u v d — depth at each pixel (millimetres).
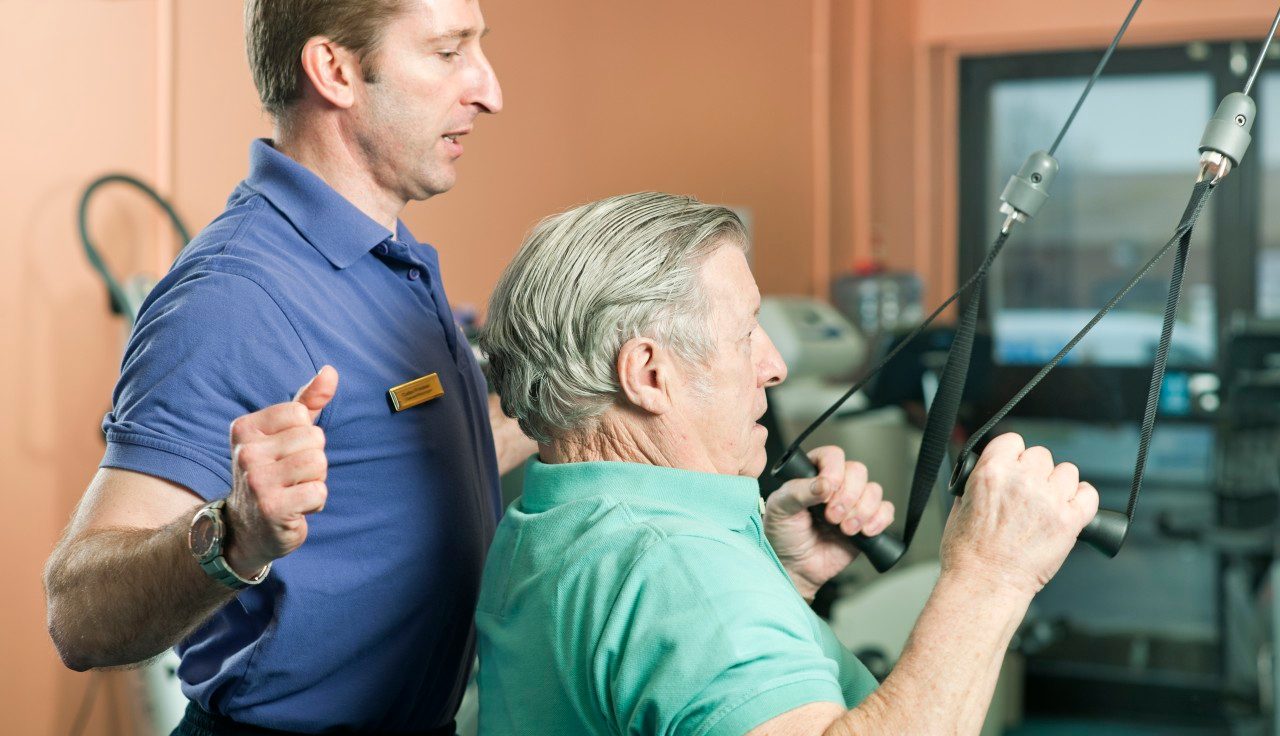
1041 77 5543
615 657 938
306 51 1244
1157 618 4672
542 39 3611
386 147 1281
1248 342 4090
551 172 3684
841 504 1328
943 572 988
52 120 2172
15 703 2215
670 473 1046
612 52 4105
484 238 3236
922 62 5508
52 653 2271
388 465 1241
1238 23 5117
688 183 4555
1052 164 1225
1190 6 5152
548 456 1123
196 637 1289
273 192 1270
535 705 1011
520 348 1078
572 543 1020
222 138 2467
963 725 900
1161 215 5457
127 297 2240
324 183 1276
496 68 3318
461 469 1308
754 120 4719
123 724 2193
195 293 1168
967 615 942
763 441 1172
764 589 947
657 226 1058
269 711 1231
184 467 1124
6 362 2150
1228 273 5344
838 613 3107
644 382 1051
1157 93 5414
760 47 4727
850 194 5359
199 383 1142
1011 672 3863
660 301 1039
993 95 5609
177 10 2361
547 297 1059
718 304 1057
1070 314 5582
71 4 2189
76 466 2287
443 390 1310
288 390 1179
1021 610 960
